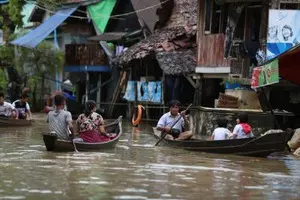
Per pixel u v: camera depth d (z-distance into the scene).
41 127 26.62
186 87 31.02
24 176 12.13
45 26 37.97
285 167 15.09
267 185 12.09
